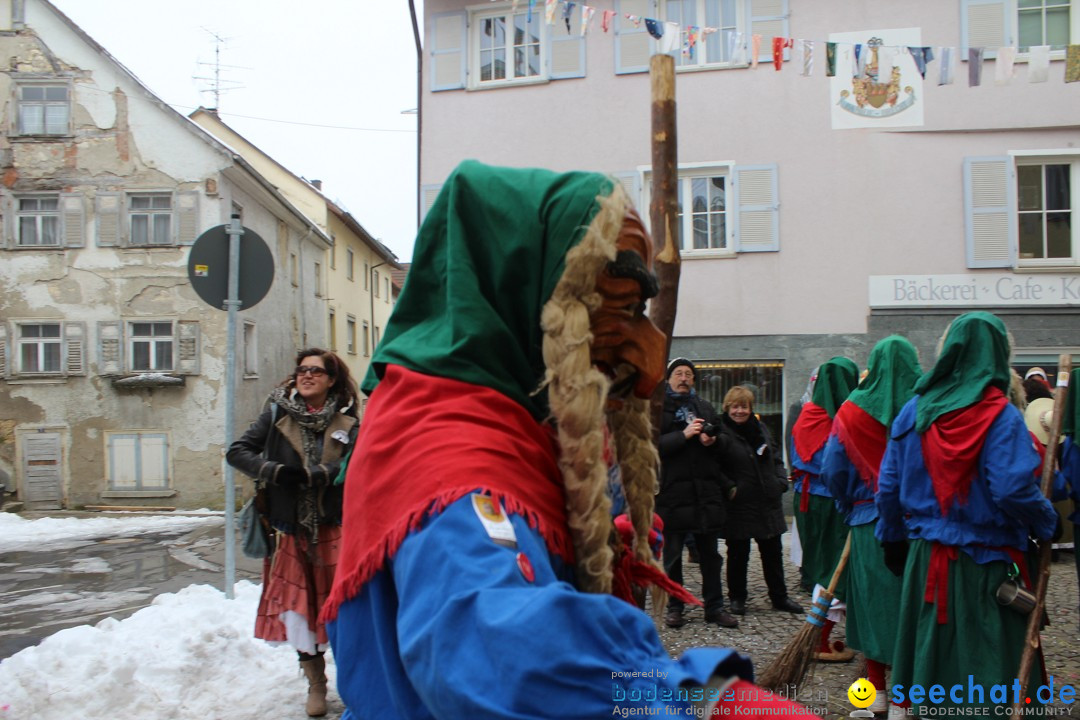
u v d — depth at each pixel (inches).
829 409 228.4
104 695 166.4
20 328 717.3
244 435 171.9
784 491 262.5
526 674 28.9
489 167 44.4
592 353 43.9
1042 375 327.0
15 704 160.4
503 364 41.1
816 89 485.7
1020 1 472.4
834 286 484.1
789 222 488.1
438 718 31.3
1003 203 473.4
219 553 410.9
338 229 1244.5
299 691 175.6
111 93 725.3
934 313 478.3
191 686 176.1
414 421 38.7
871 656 162.2
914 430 139.6
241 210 788.6
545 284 41.4
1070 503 261.7
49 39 725.9
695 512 239.0
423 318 46.3
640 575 46.4
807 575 245.4
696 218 502.6
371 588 38.4
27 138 721.6
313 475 161.9
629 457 49.7
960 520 132.5
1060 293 471.5
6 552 438.0
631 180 499.2
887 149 482.3
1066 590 278.5
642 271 42.7
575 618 30.2
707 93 494.3
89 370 711.7
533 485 37.5
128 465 706.2
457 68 516.7
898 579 161.8
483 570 32.4
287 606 161.9
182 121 723.4
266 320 863.7
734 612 251.9
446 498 34.7
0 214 720.3
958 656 131.7
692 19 493.7
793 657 169.6
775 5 486.9
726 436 245.0
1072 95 470.6
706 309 494.6
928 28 474.9
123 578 350.6
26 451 705.0
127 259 717.9
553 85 507.2
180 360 711.7
